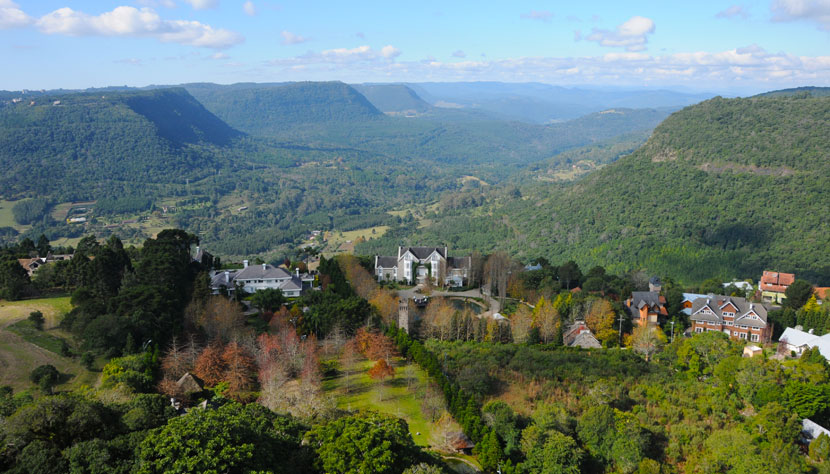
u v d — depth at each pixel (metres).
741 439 78.94
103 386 83.75
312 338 115.56
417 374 105.94
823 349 115.75
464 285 180.88
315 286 166.50
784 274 173.88
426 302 158.12
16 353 99.06
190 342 107.44
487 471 77.75
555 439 77.75
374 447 60.91
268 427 67.00
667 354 118.56
